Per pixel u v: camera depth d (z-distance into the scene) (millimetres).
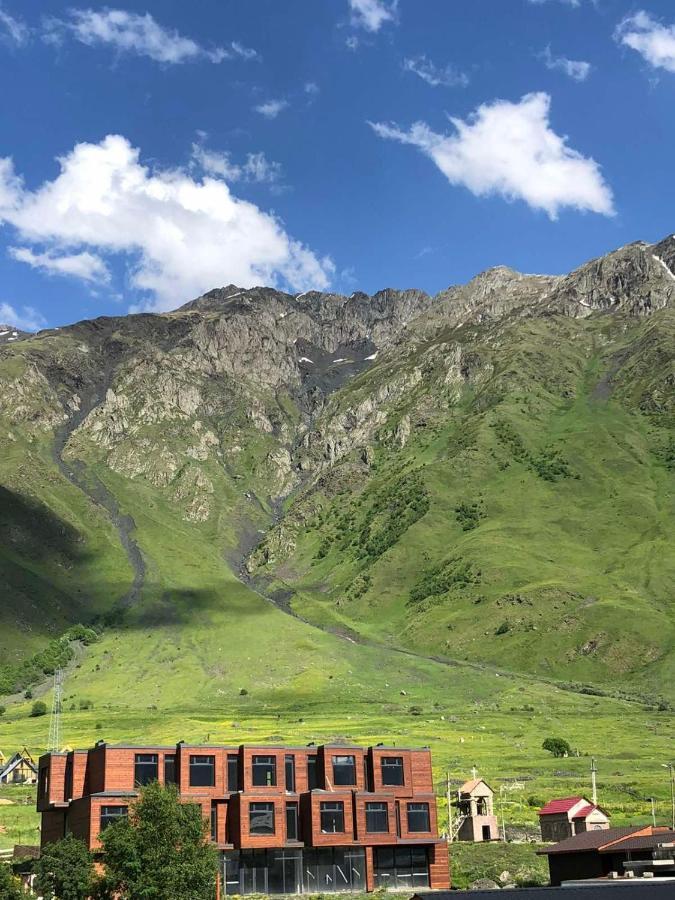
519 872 119125
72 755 113375
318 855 110125
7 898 82312
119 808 104375
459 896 68625
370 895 105750
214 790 111000
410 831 116375
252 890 106688
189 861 86312
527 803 169500
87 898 91188
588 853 104062
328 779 115750
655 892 68812
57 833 112062
